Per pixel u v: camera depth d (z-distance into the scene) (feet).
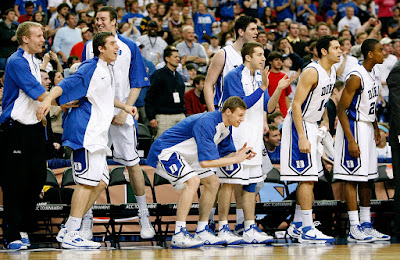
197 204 43.01
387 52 74.59
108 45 35.63
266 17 96.94
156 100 58.13
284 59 66.90
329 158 50.06
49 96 33.94
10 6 85.71
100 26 39.50
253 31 40.40
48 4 86.17
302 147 38.45
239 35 40.78
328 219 47.21
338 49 38.73
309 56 69.05
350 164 41.29
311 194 39.75
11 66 35.40
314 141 39.50
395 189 42.78
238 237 37.93
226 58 40.45
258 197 48.93
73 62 61.21
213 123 35.12
